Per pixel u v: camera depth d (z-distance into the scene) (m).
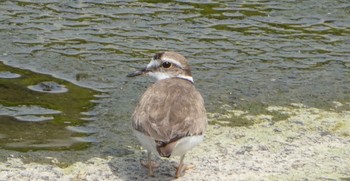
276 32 17.66
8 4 18.34
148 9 18.55
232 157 12.24
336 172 11.89
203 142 12.68
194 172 11.77
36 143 12.54
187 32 17.39
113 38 16.92
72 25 17.48
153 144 10.72
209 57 16.20
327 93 14.85
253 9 18.88
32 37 16.73
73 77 15.11
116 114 13.68
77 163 11.91
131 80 15.10
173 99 11.27
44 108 13.84
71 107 13.93
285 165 12.07
